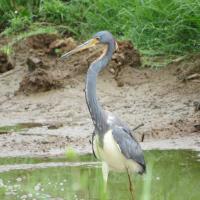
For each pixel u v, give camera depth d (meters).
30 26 18.86
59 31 18.47
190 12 16.48
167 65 16.33
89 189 10.52
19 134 13.53
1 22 19.73
